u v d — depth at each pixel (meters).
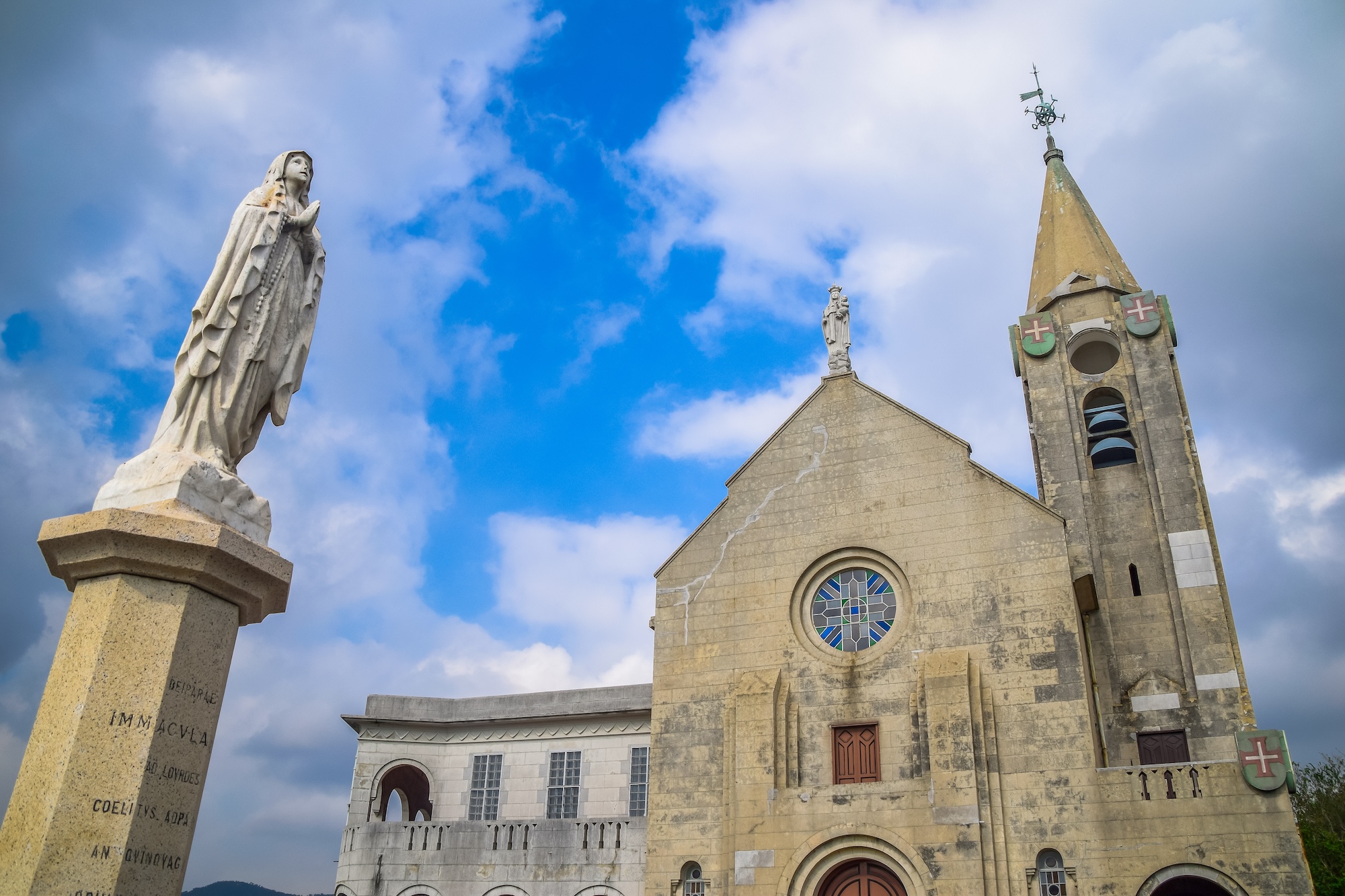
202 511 11.14
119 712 9.94
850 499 30.89
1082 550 32.22
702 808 28.56
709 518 32.41
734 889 26.84
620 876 32.69
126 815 9.60
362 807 38.19
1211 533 31.25
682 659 30.70
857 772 27.44
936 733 26.44
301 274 12.93
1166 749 28.80
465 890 33.78
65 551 10.59
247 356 11.99
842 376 32.75
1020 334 36.62
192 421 11.70
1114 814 24.47
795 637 29.72
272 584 11.51
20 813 9.65
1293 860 22.64
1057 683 26.39
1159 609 30.84
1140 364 34.34
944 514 29.52
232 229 12.28
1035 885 24.55
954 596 28.42
